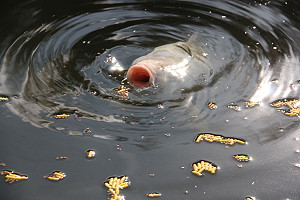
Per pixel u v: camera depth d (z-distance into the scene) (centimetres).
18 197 354
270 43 609
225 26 655
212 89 506
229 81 523
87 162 393
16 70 531
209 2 726
